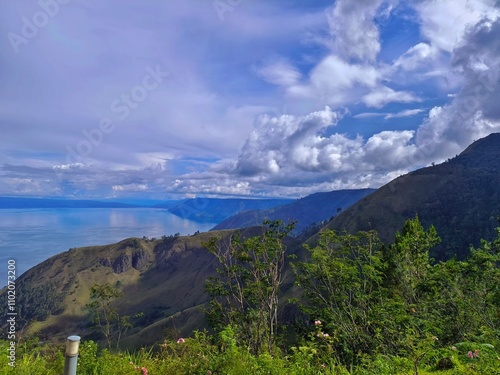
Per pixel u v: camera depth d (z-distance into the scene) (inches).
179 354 201.2
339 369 194.5
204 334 221.9
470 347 187.5
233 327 423.2
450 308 342.6
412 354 185.5
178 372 175.3
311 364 190.5
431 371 171.8
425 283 454.6
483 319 309.4
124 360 182.7
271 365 179.2
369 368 201.2
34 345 215.2
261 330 457.7
